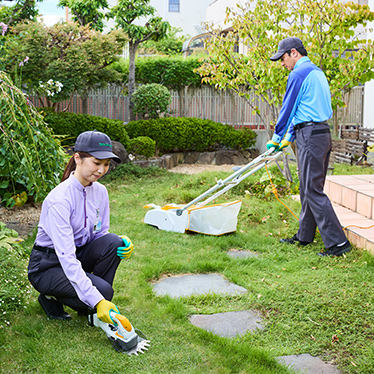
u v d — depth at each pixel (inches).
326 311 115.1
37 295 123.4
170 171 382.0
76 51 395.5
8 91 186.1
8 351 94.3
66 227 97.4
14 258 136.2
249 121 526.6
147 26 473.7
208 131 451.8
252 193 260.2
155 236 188.7
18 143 175.2
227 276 143.1
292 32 263.4
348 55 258.1
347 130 454.9
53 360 91.0
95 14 506.6
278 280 138.7
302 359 95.3
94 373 87.1
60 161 209.6
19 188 229.0
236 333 106.1
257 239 184.9
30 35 385.4
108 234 108.0
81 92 423.2
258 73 261.9
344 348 99.0
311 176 163.2
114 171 341.7
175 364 90.7
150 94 448.8
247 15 268.5
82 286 94.3
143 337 101.2
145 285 132.3
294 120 169.3
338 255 160.7
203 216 191.5
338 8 244.2
